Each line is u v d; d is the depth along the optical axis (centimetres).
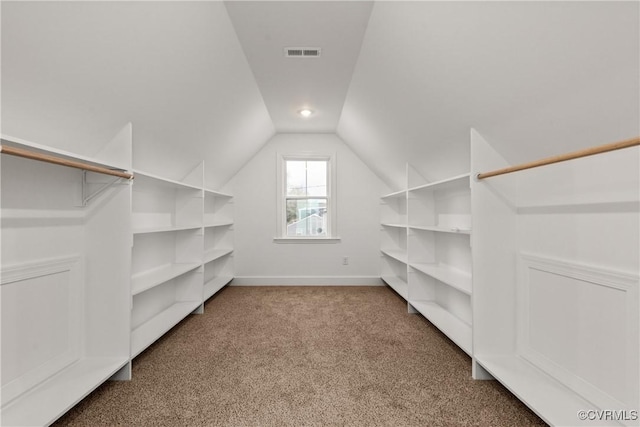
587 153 124
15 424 139
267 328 297
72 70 148
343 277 478
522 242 204
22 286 166
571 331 167
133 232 222
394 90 250
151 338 239
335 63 262
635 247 138
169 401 178
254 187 478
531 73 145
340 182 482
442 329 259
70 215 195
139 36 159
